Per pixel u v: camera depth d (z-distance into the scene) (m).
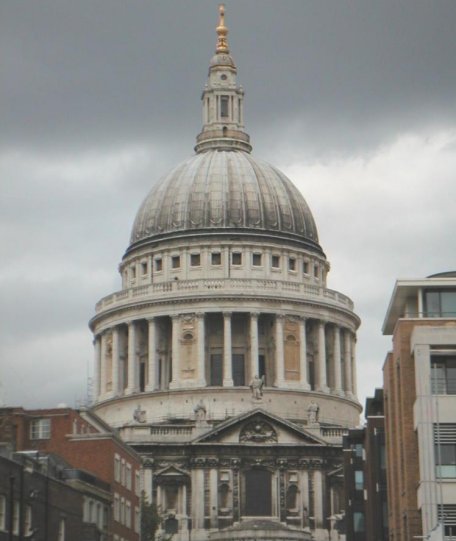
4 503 139.38
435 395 141.12
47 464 158.75
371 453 192.62
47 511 152.50
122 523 195.62
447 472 139.88
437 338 142.62
